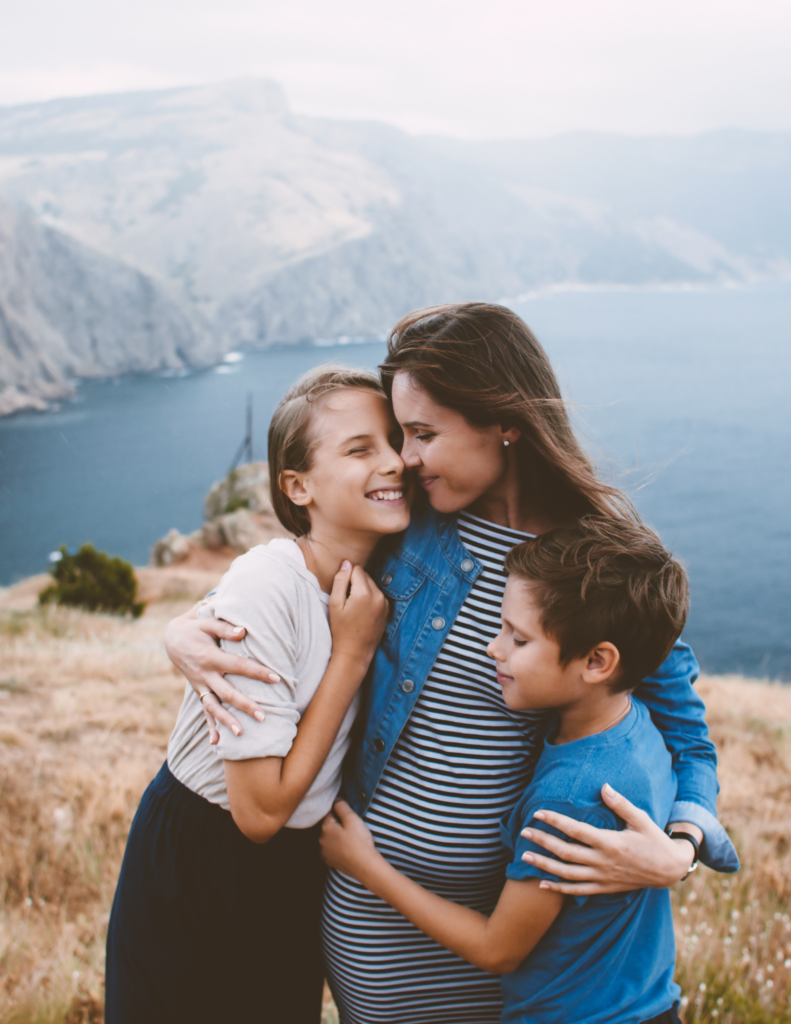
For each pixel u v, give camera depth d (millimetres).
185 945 1870
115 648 10055
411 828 1863
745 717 8836
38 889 4047
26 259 159875
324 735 1722
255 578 1732
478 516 1907
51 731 6250
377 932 1912
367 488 1765
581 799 1550
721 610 58656
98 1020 3154
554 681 1578
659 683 1909
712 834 1715
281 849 1837
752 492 94000
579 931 1589
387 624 1885
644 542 1640
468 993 1971
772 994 3373
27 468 104500
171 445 116812
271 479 1919
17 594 23719
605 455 1915
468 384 1617
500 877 1914
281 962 1922
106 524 81938
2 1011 3084
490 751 1832
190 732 1862
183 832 1865
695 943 3607
